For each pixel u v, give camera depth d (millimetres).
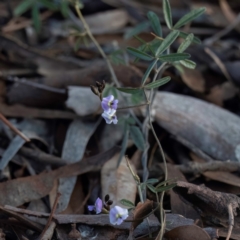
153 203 558
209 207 580
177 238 555
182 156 648
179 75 717
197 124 654
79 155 642
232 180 611
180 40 759
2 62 729
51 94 680
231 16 808
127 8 803
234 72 723
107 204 560
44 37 782
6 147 654
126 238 562
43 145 662
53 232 565
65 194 611
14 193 599
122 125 657
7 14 802
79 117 665
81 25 792
